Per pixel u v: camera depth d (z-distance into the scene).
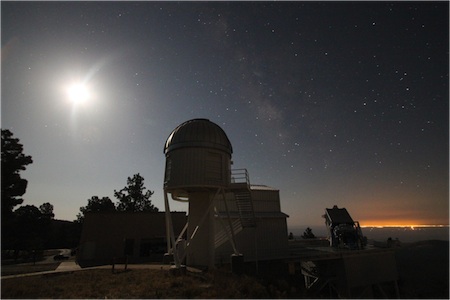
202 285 12.05
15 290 11.11
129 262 24.42
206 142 17.59
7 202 32.16
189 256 18.14
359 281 25.09
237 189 19.12
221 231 24.20
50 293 10.73
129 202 58.78
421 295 29.47
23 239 37.00
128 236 31.42
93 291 10.97
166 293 10.66
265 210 27.14
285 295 13.38
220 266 19.52
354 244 30.22
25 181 33.62
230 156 19.81
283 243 25.66
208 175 17.27
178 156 17.56
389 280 27.23
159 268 16.69
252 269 21.64
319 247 32.81
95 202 62.47
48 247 54.56
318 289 23.98
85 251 29.69
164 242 32.53
